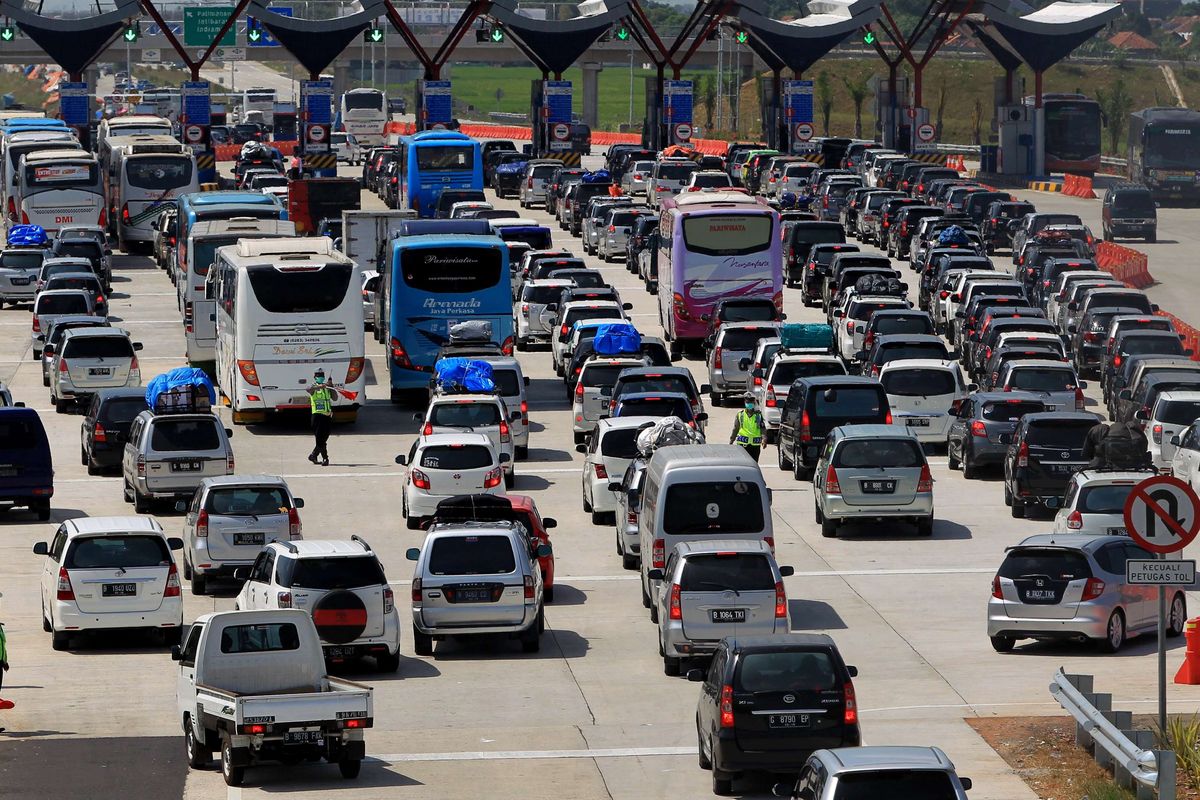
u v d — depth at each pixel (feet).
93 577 306.14
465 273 549.13
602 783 225.97
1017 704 262.67
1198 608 324.60
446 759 238.27
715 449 323.16
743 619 278.67
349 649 285.64
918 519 388.16
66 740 250.16
